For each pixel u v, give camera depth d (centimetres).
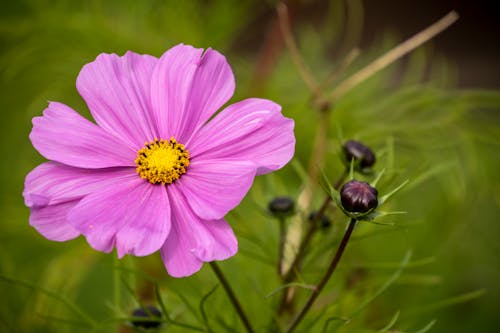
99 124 32
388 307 42
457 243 46
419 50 48
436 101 46
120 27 48
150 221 30
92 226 30
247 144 31
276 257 37
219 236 30
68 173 31
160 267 42
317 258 35
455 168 44
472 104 45
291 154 30
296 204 36
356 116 46
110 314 38
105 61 32
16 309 40
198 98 32
